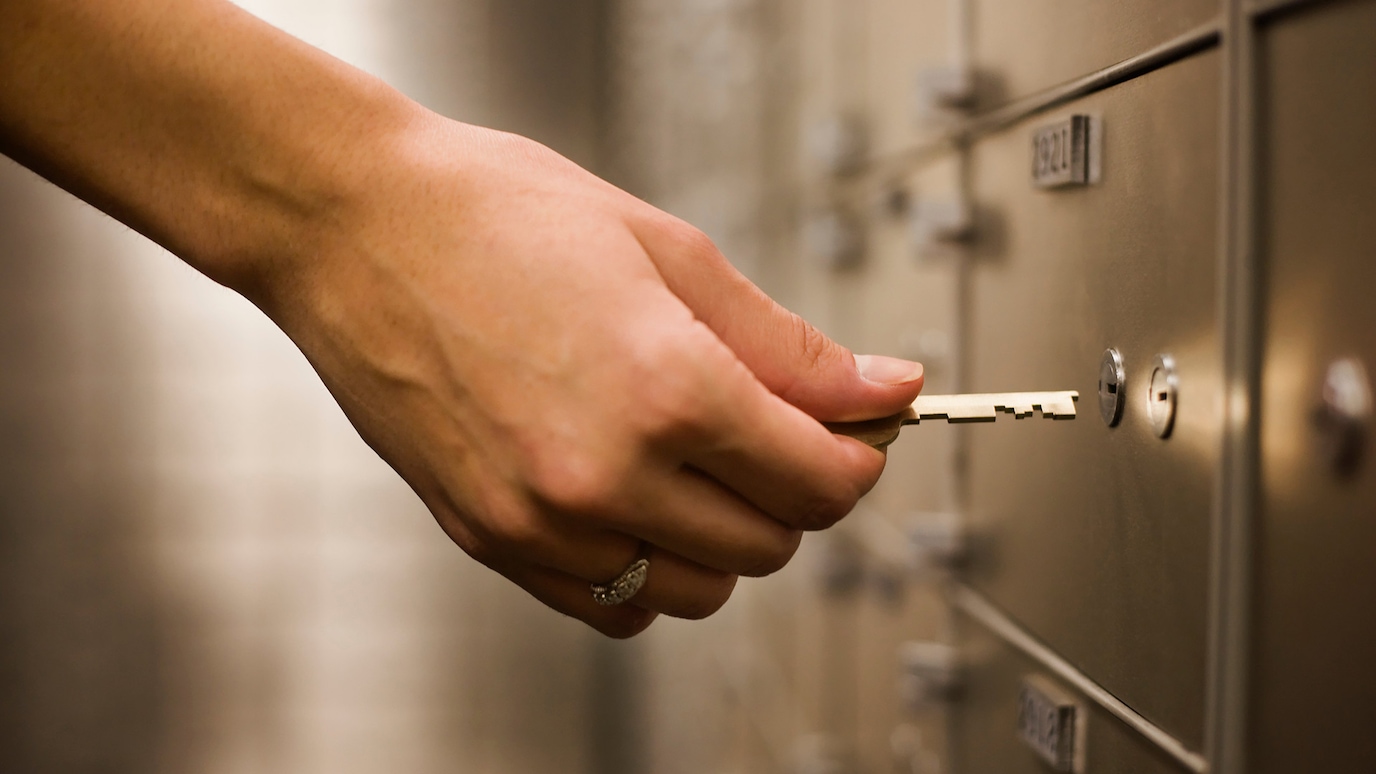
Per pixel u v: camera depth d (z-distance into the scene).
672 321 0.38
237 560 2.09
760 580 1.77
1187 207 0.42
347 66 0.44
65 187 0.46
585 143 2.15
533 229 0.40
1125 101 0.48
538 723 2.14
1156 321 0.45
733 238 1.86
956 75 0.74
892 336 1.00
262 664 2.10
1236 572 0.38
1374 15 0.31
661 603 0.46
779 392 0.44
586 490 0.39
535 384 0.39
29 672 2.04
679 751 2.11
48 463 2.04
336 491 2.10
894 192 0.98
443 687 2.13
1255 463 0.37
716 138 1.94
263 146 0.43
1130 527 0.48
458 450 0.42
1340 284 0.33
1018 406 0.45
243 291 0.46
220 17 0.44
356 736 2.11
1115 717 0.49
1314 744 0.34
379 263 0.42
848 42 1.17
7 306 2.01
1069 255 0.55
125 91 0.44
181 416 2.06
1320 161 0.34
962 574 0.77
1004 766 0.68
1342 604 0.33
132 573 2.06
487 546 0.45
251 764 2.10
